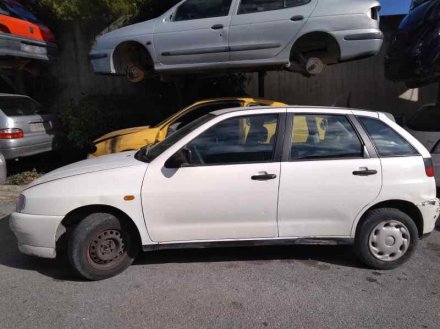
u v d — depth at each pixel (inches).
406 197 176.1
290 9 287.9
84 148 417.1
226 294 157.3
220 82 413.7
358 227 178.2
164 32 308.3
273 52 291.6
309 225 175.5
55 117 393.4
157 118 450.9
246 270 178.5
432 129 265.7
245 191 170.7
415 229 178.1
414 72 321.7
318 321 139.2
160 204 168.2
